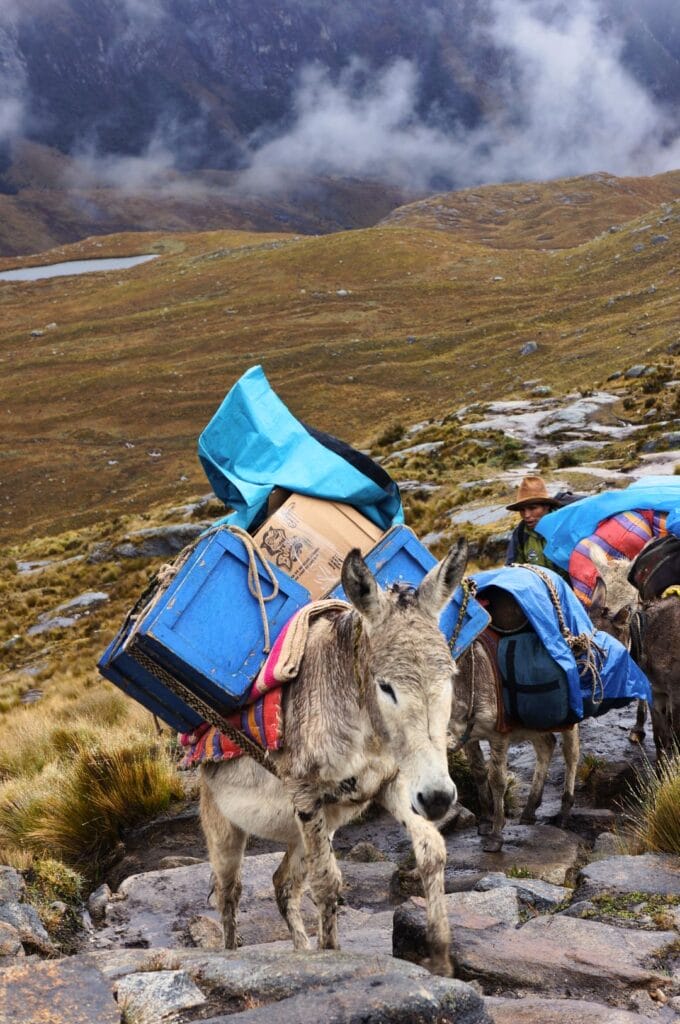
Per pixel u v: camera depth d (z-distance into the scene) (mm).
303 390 102312
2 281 191250
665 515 9656
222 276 163125
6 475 87000
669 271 124125
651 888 5480
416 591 4035
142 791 9195
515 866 6793
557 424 34688
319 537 5371
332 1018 3426
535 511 10492
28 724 16906
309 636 4547
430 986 3654
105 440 95250
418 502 27656
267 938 6086
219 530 4957
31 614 32125
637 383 40312
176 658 4625
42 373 123812
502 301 131000
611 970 4395
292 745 4398
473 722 7227
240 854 5289
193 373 114188
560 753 9344
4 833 9328
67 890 7016
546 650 7141
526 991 4371
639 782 7938
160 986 3893
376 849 7547
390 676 3795
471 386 95188
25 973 3760
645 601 7926
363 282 152000
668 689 7680
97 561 36094
